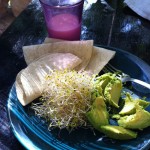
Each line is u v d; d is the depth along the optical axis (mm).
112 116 295
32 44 427
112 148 268
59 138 283
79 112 297
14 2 839
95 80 331
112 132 270
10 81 368
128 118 281
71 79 321
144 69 347
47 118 302
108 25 447
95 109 293
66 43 381
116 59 366
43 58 365
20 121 298
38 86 327
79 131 287
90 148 272
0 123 316
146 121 275
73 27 410
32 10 491
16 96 323
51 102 312
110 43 414
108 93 312
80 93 308
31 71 345
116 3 488
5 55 410
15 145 293
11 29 456
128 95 309
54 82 323
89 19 460
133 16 461
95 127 283
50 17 410
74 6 402
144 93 324
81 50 372
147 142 267
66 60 356
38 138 282
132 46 406
